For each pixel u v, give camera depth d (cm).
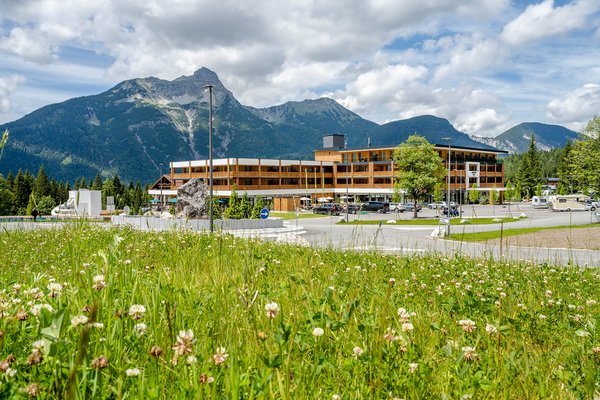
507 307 458
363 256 1109
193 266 635
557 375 308
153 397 206
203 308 343
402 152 6375
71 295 299
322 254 1077
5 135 251
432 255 1381
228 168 9000
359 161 10900
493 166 11431
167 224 3038
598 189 5059
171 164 10475
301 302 413
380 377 246
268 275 570
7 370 201
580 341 386
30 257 791
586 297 693
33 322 277
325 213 7450
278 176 9794
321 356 275
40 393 197
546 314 491
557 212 7575
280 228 3609
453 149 10669
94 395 205
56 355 207
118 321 266
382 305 422
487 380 254
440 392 259
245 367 253
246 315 320
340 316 353
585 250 2250
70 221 749
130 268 413
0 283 409
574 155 5309
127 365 235
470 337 354
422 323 393
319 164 10675
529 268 1067
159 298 324
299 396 230
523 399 267
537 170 13800
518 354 326
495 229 3909
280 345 228
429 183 6256
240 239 1234
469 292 566
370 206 7738
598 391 279
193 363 220
